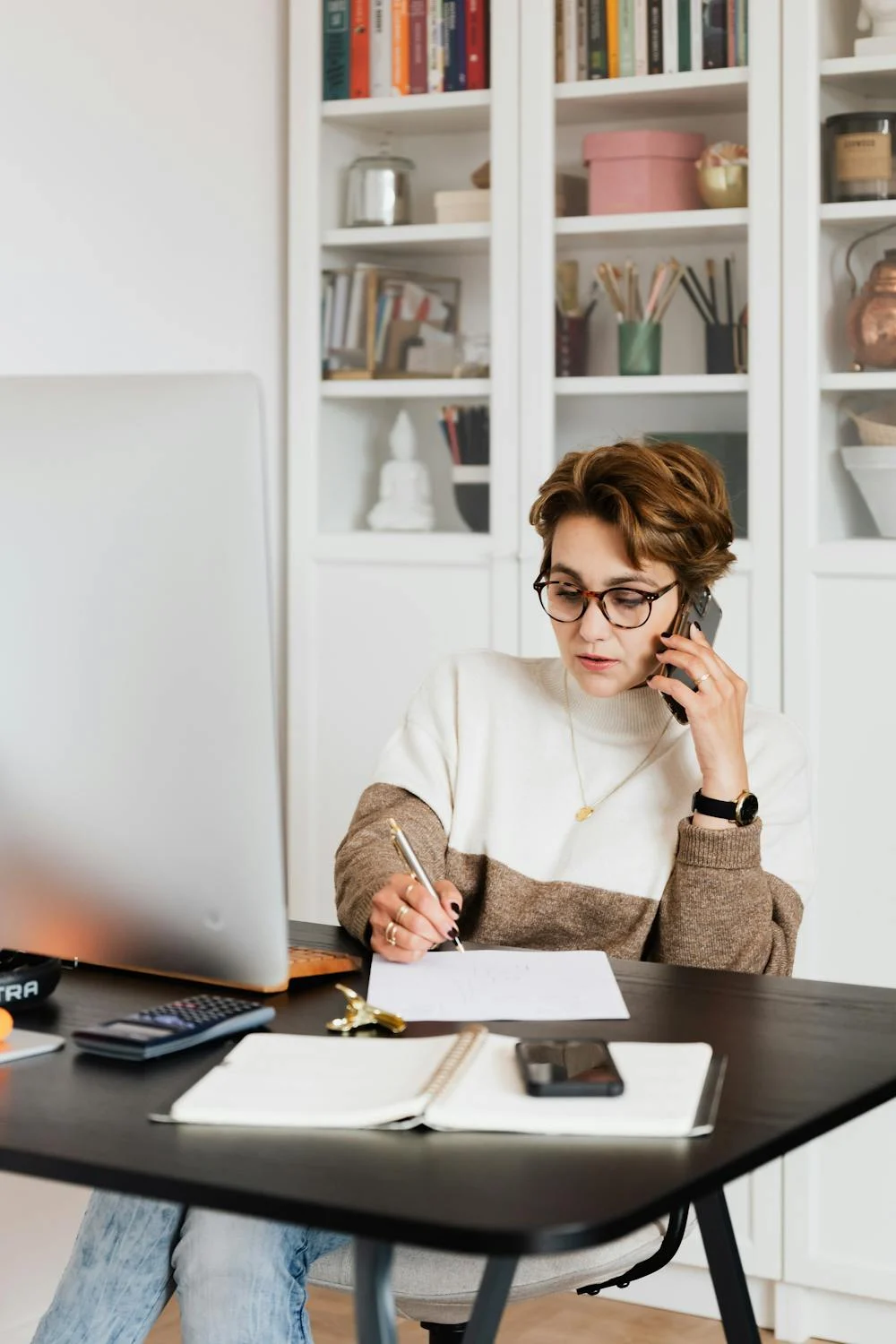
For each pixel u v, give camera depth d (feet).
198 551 4.14
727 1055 4.07
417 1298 4.90
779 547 8.99
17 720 4.42
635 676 5.95
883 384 8.70
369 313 10.21
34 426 4.30
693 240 9.23
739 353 9.12
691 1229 8.97
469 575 9.94
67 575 4.29
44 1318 4.78
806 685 8.94
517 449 9.76
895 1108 8.66
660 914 5.90
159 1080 3.88
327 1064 3.88
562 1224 2.94
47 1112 3.64
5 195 8.59
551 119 9.60
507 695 6.55
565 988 4.72
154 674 4.24
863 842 8.84
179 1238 4.67
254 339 10.52
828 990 4.77
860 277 8.78
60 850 4.49
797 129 8.87
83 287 9.12
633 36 9.34
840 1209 8.80
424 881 5.21
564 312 9.65
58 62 8.88
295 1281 4.50
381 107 10.09
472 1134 3.47
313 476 10.39
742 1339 4.93
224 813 4.25
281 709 10.68
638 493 5.74
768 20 8.93
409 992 4.67
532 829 6.28
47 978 4.53
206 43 10.01
